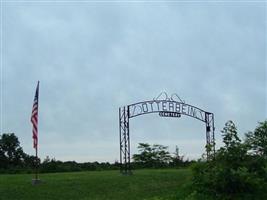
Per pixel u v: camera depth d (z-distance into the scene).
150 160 50.25
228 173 19.53
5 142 50.16
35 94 26.20
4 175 31.86
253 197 19.52
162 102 31.86
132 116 31.20
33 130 26.17
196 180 20.58
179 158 51.50
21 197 22.73
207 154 20.59
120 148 30.92
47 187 24.66
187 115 32.66
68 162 45.28
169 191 24.06
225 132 20.38
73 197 23.06
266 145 22.81
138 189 24.77
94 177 28.05
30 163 49.59
